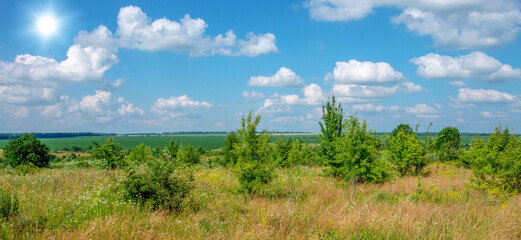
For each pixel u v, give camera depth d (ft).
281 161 64.95
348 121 43.98
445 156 73.15
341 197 32.91
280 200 31.55
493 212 25.29
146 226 20.02
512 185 33.58
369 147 39.37
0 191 23.07
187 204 27.12
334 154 45.11
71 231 19.19
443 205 27.63
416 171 50.60
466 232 20.59
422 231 20.54
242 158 36.65
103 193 28.22
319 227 21.99
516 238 20.18
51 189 31.24
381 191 35.73
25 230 18.86
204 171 51.24
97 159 61.98
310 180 42.88
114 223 19.98
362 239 19.40
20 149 74.90
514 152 34.60
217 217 23.88
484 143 43.21
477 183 35.47
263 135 37.19
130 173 27.43
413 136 50.75
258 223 22.48
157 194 26.22
